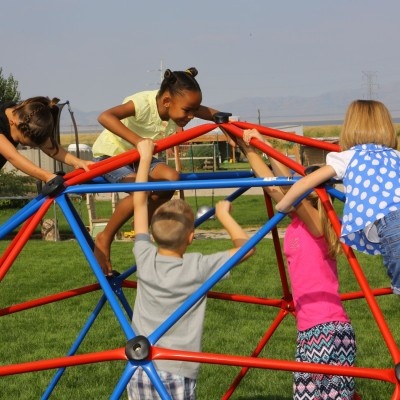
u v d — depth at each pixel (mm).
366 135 3424
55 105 4254
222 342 7062
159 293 3342
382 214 3182
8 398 5648
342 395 3725
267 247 12984
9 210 21938
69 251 13477
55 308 8805
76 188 3650
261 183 3498
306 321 3750
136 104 4465
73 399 5582
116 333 7574
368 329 7500
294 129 40688
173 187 3520
